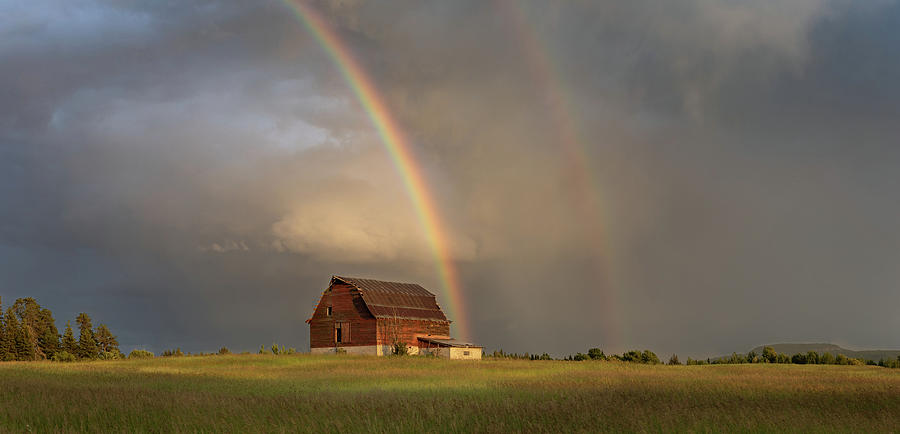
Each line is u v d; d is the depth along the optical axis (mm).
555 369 55094
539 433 17812
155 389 32188
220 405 23500
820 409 23094
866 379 42625
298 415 20672
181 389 32906
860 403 25359
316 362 63594
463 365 60250
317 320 87625
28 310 132125
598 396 27891
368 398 26766
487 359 79250
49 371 48219
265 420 19719
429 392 31125
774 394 29391
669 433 17875
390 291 89000
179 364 61531
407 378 42906
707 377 44938
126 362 65250
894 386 34812
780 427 18719
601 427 18750
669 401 25812
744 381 40000
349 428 18766
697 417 20141
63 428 18203
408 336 85812
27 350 116438
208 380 40406
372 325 83688
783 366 68750
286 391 32031
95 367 55719
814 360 81312
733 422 19203
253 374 46750
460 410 22000
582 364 66000
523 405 23750
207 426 19125
